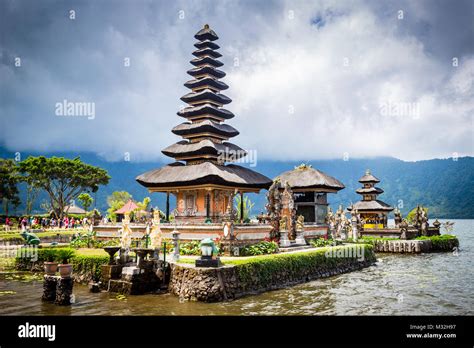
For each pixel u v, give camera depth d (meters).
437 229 83.62
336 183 59.59
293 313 25.58
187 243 38.22
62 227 78.94
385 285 36.53
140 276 29.19
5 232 65.62
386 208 80.81
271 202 45.06
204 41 54.53
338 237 64.69
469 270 47.34
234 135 54.44
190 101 53.62
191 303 26.64
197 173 44.97
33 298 27.84
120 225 45.75
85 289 30.86
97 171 88.69
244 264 30.30
